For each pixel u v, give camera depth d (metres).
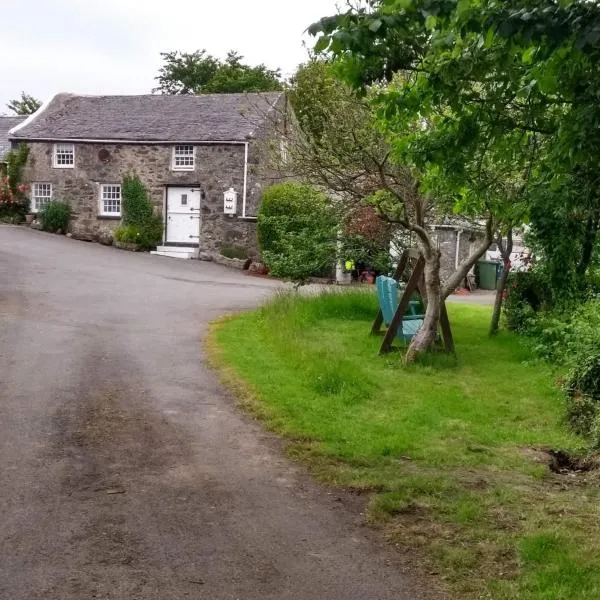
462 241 29.28
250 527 4.93
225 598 3.99
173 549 4.54
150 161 26.98
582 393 8.02
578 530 4.92
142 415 7.41
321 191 13.98
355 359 10.61
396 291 11.67
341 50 4.80
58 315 12.86
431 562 4.48
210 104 28.66
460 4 4.00
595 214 10.86
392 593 4.11
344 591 4.12
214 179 26.39
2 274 17.66
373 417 7.70
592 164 5.57
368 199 10.41
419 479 5.86
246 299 16.53
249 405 7.89
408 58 5.62
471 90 5.98
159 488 5.55
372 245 14.69
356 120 11.69
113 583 4.09
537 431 7.61
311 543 4.72
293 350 10.09
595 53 4.50
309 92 15.53
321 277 23.61
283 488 5.68
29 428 6.79
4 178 28.47
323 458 6.38
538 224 11.73
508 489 5.76
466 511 5.20
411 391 8.94
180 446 6.56
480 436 7.28
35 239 25.62
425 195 11.23
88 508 5.10
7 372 8.70
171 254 26.48
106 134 27.41
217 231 26.48
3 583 4.03
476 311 17.80
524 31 4.07
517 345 12.23
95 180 27.66
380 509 5.24
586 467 6.61
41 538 4.60
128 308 14.21
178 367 9.50
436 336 11.96
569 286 11.99
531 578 4.21
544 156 7.07
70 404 7.61
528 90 5.45
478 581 4.23
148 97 29.95
